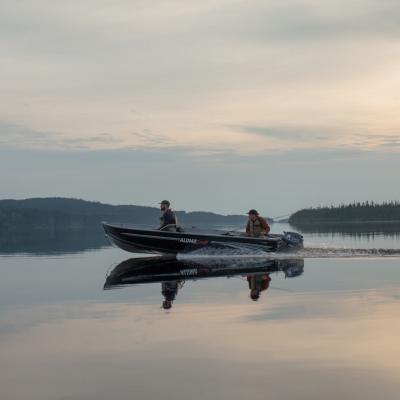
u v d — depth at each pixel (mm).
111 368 4695
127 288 9656
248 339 5555
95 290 9469
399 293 8281
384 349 5090
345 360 4797
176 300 8117
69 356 5074
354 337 5523
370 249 18516
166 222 17938
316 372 4500
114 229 17703
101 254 19203
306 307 7227
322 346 5230
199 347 5301
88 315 7062
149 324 6387
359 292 8461
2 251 20938
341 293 8391
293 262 14805
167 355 5055
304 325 6102
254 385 4227
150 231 17469
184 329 6070
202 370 4605
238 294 8562
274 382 4289
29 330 6184
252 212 18078
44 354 5152
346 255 16812
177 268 13625
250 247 17219
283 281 10164
